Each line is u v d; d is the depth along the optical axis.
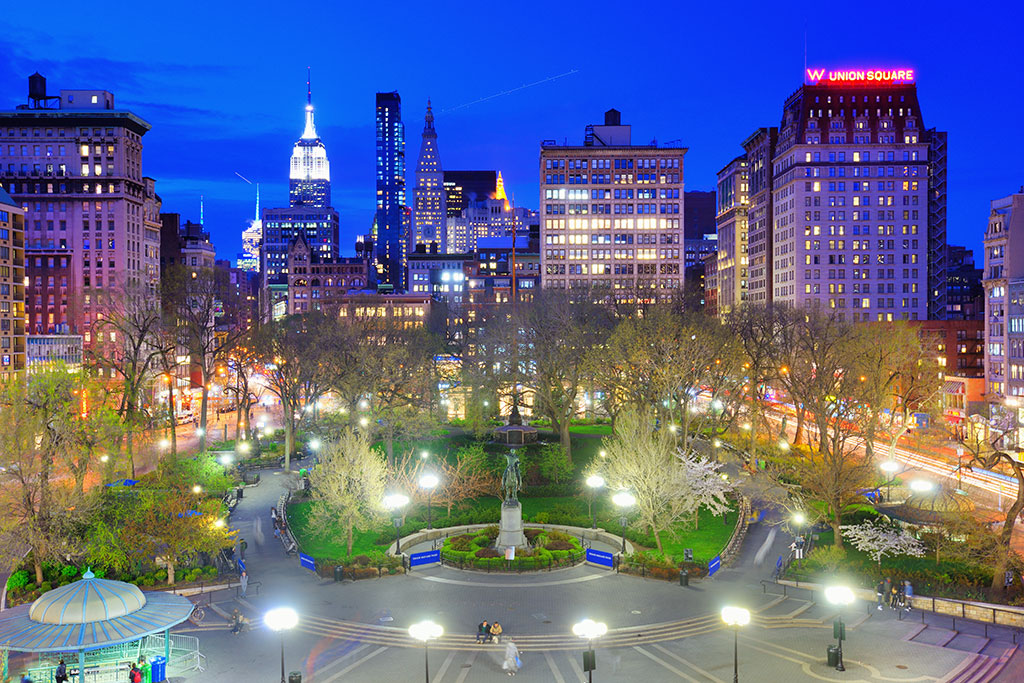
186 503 58.03
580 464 96.25
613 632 46.78
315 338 114.31
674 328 91.44
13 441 57.00
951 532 59.50
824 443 68.56
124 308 119.81
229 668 41.88
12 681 40.34
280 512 77.06
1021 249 119.12
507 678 40.62
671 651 44.00
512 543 61.81
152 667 39.88
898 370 98.75
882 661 42.34
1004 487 85.81
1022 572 55.00
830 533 68.62
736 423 109.25
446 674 41.19
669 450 68.12
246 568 60.34
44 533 56.75
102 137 187.62
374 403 107.44
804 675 40.66
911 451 110.81
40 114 185.00
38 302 184.50
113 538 55.81
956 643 44.88
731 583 56.25
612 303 146.12
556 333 101.62
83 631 39.06
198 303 113.50
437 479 70.12
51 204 185.62
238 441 111.06
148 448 108.81
